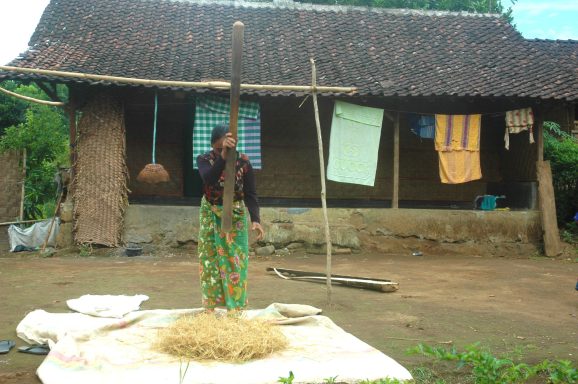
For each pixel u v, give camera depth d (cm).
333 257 1048
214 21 1317
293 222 1088
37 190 1432
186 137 1270
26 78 960
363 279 731
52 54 1060
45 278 754
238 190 468
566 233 1194
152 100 1150
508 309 616
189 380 337
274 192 1298
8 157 1419
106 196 1030
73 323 471
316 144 1309
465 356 300
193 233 1065
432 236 1118
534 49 1273
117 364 364
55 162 1468
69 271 820
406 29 1337
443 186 1364
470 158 1116
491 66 1182
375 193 1340
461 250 1118
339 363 373
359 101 1084
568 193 1257
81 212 1022
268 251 1066
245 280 475
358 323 528
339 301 628
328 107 1291
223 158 441
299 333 445
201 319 415
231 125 432
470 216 1127
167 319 476
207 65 1110
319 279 764
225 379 341
